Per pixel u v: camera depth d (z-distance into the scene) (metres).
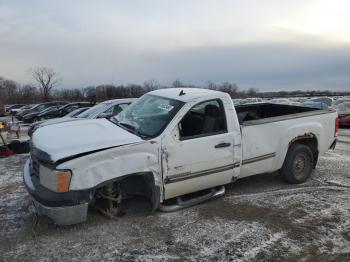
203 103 5.24
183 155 4.91
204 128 5.22
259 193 5.98
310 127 6.50
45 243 4.22
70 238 4.34
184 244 4.22
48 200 4.10
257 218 4.96
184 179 4.97
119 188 4.82
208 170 5.18
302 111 7.50
